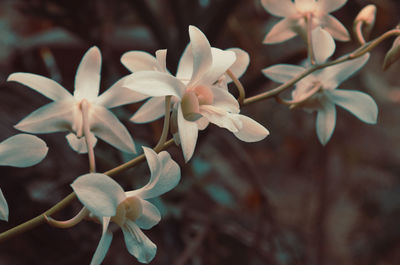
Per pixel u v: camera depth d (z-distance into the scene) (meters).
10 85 0.49
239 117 0.29
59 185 0.47
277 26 0.35
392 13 0.54
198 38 0.28
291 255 0.61
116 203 0.26
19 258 0.47
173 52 0.53
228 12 0.49
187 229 0.55
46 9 0.53
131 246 0.27
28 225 0.28
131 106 0.53
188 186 0.53
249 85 0.49
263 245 0.59
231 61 0.29
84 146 0.31
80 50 0.65
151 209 0.28
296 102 0.33
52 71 0.63
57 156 0.47
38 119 0.30
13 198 0.46
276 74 0.34
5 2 0.67
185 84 0.29
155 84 0.27
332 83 0.34
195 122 0.28
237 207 0.65
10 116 0.48
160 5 0.67
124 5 0.60
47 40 0.65
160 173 0.28
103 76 0.53
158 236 0.54
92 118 0.31
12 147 0.29
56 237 0.46
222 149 0.67
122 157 0.46
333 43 0.32
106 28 0.56
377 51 0.67
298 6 0.35
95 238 0.48
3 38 0.65
